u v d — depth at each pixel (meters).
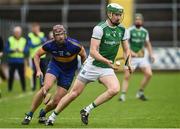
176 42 77.12
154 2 77.38
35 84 48.81
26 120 26.25
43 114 26.55
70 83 26.02
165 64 73.88
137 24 40.88
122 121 27.98
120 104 37.44
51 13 78.19
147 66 40.91
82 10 77.81
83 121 25.91
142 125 26.23
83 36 77.50
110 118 29.39
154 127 25.52
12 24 70.25
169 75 69.62
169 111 33.03
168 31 77.38
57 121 27.73
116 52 25.58
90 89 49.97
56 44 25.41
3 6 78.19
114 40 25.20
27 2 78.25
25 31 71.94
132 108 34.81
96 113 31.88
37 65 25.89
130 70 25.62
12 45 48.56
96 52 24.77
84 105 36.69
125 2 72.19
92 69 25.20
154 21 77.38
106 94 25.12
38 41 48.41
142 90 40.97
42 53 25.84
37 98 25.97
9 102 39.06
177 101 39.75
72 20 77.88
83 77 25.34
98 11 77.56
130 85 55.31
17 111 33.16
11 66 48.75
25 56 49.47
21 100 40.66
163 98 42.28
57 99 26.06
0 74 58.31
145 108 34.84
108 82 25.06
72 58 25.67
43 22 78.06
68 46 25.38
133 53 40.38
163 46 77.38
